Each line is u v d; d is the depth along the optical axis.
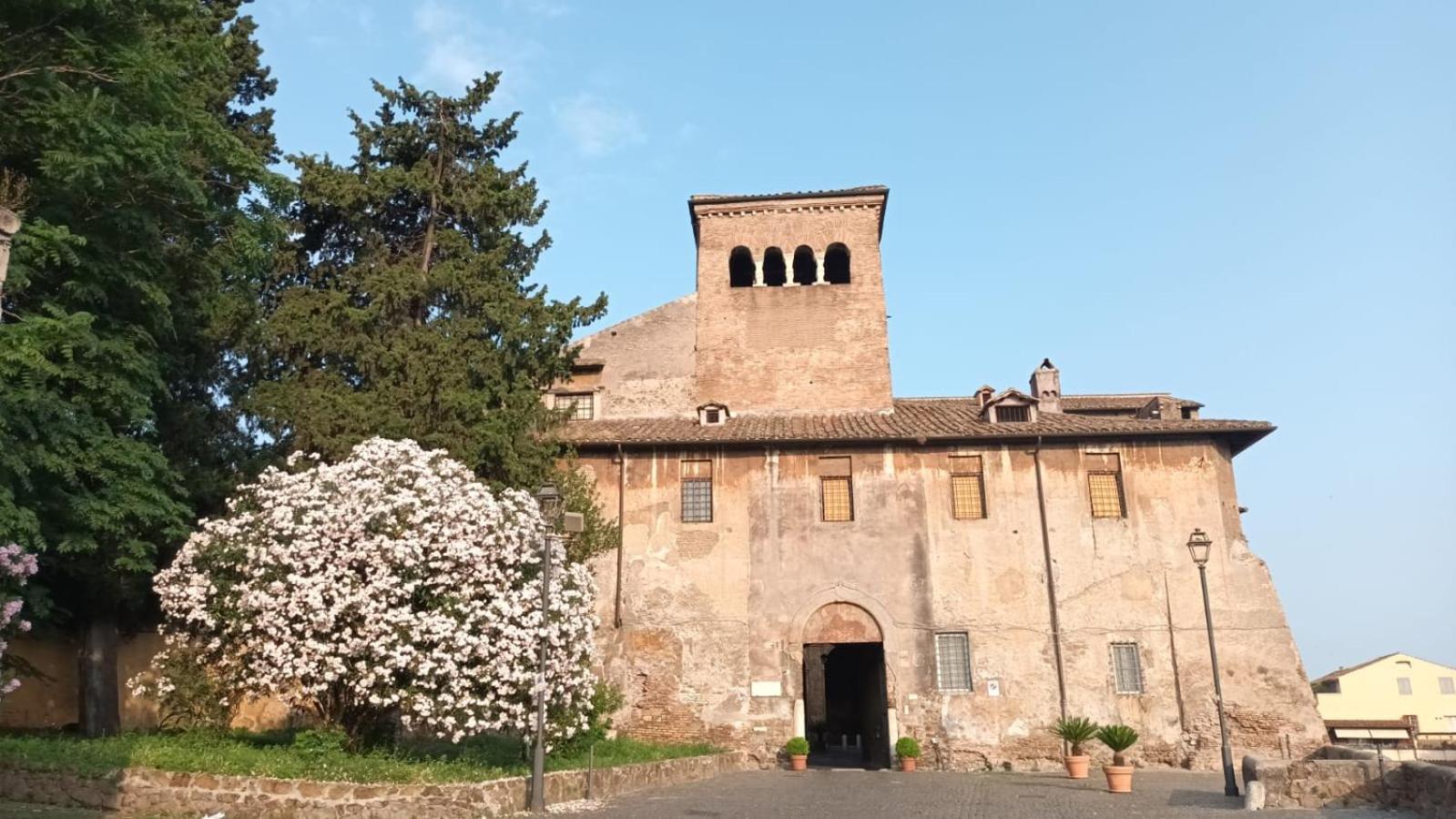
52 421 16.27
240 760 15.38
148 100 16.86
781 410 33.91
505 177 26.00
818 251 35.88
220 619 17.84
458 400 22.62
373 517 17.50
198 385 22.92
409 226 26.12
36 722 22.22
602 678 27.45
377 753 17.06
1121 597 27.95
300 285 24.70
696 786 20.95
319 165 24.78
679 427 31.50
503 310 24.06
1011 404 31.03
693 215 37.09
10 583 14.78
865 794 19.80
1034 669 27.47
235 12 27.09
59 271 16.84
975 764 26.73
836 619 28.23
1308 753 26.27
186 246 18.86
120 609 22.39
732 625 28.17
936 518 28.89
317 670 16.83
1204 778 24.16
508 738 21.20
